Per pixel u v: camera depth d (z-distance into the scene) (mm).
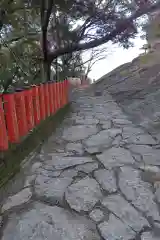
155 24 7539
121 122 5633
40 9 7254
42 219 2295
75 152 3912
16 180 3002
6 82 7918
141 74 10594
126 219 2283
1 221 2279
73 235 2096
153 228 2166
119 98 8438
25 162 3457
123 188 2789
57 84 5832
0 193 2684
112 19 7500
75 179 3021
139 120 5652
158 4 6844
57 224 2229
